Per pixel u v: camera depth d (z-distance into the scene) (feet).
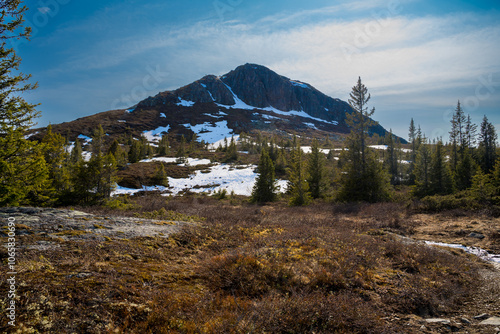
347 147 95.30
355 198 86.84
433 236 37.81
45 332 9.52
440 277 20.97
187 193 145.89
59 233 21.79
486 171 139.64
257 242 26.40
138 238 23.97
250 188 158.51
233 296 13.94
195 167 219.20
